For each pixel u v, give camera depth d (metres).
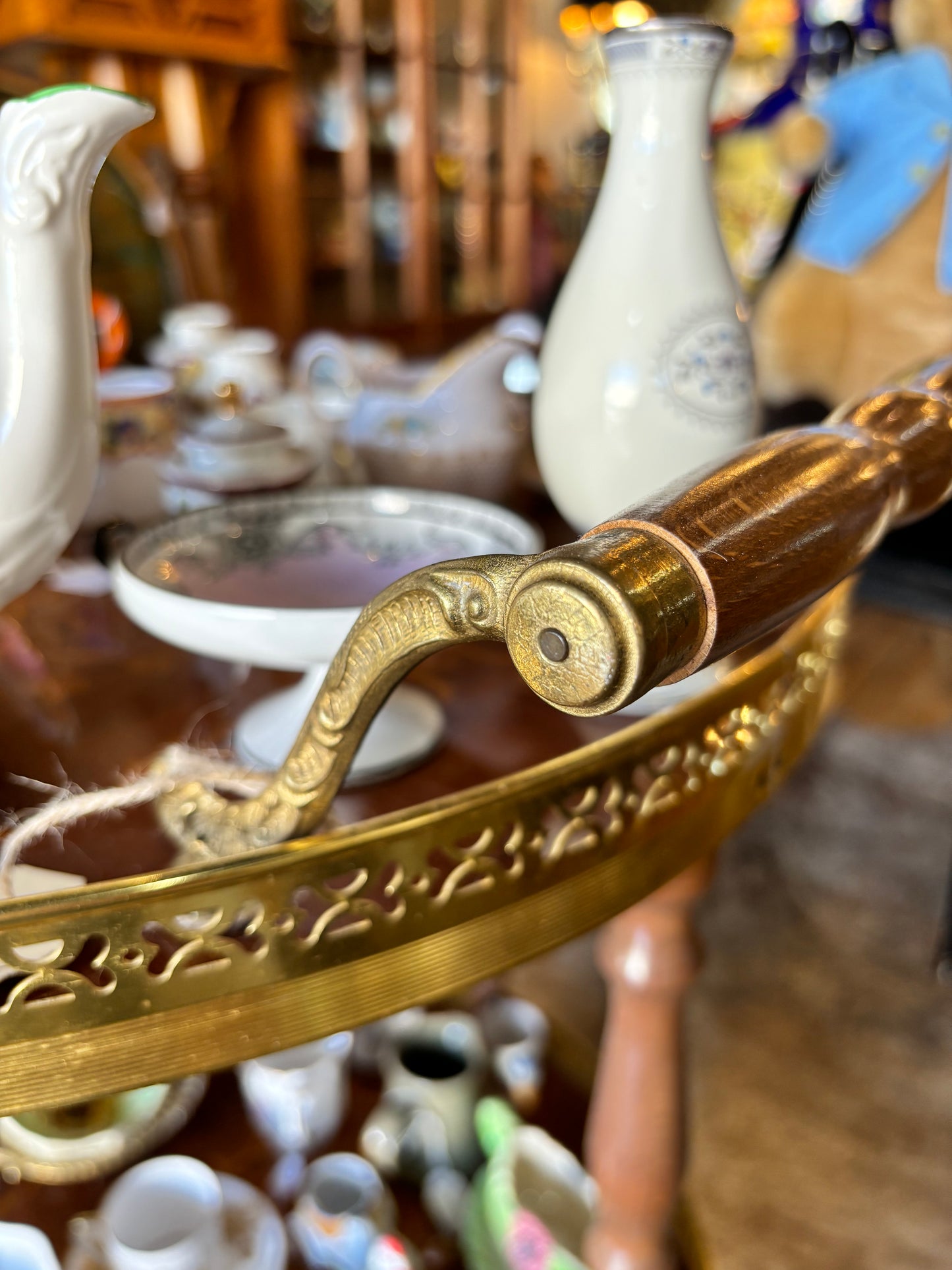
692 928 0.54
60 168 0.28
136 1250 0.62
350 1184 0.69
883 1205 0.85
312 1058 0.73
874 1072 0.98
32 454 0.30
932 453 0.26
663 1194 0.58
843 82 1.29
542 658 0.18
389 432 0.65
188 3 1.64
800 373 1.31
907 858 1.31
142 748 0.41
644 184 0.44
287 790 0.31
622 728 0.44
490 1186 0.70
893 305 1.23
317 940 0.31
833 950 1.15
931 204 1.19
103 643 0.53
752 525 0.20
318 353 0.75
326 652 0.36
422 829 0.31
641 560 0.18
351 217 2.56
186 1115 0.74
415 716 0.42
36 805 0.37
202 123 1.74
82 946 0.28
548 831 0.37
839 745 1.56
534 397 0.51
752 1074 0.98
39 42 1.53
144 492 0.61
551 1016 0.87
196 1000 0.30
